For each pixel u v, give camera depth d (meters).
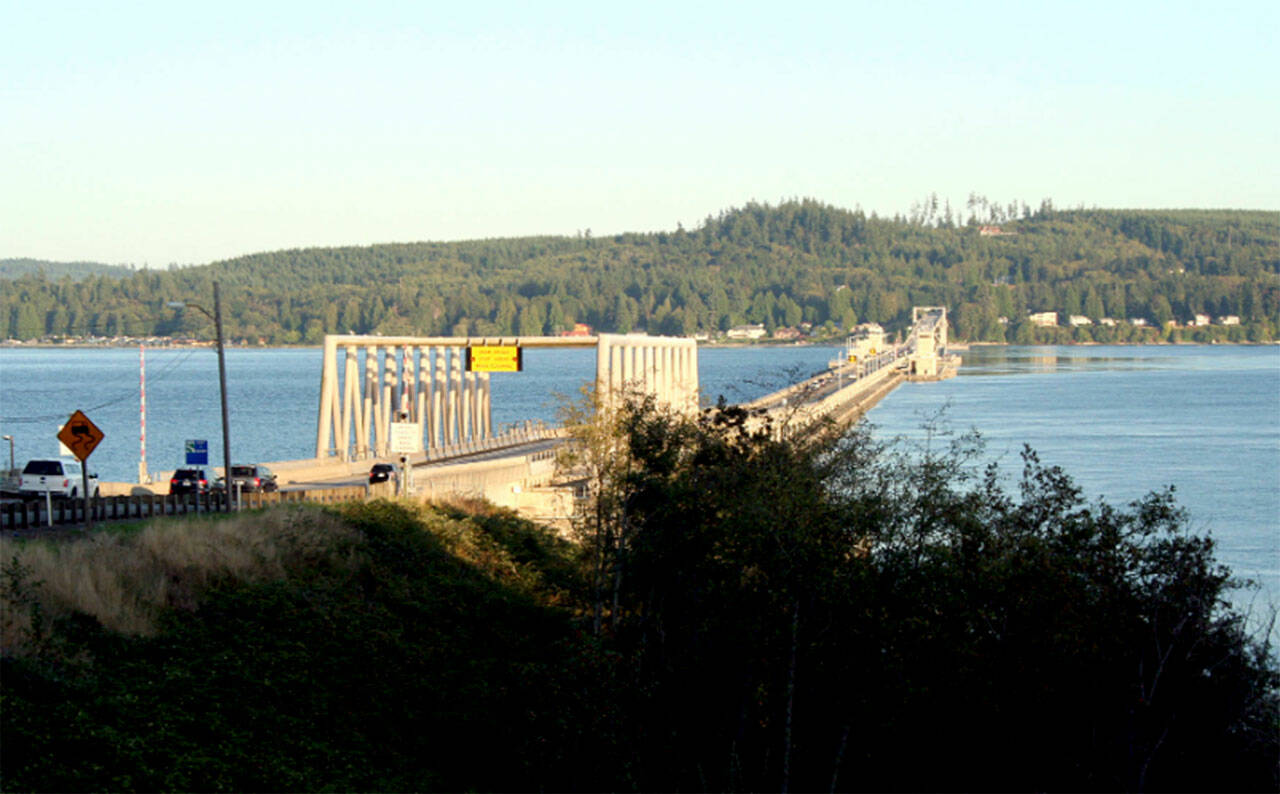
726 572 54.50
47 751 35.69
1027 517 52.44
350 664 51.41
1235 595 85.19
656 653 60.59
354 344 144.38
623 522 64.25
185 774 37.44
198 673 45.00
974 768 50.97
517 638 63.50
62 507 70.75
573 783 47.47
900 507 50.59
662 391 179.00
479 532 80.81
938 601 47.94
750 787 51.69
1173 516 54.00
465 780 45.94
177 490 92.25
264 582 55.97
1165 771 50.59
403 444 91.06
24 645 40.28
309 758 42.25
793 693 50.41
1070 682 49.88
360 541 68.19
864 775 53.47
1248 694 50.78
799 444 61.72
